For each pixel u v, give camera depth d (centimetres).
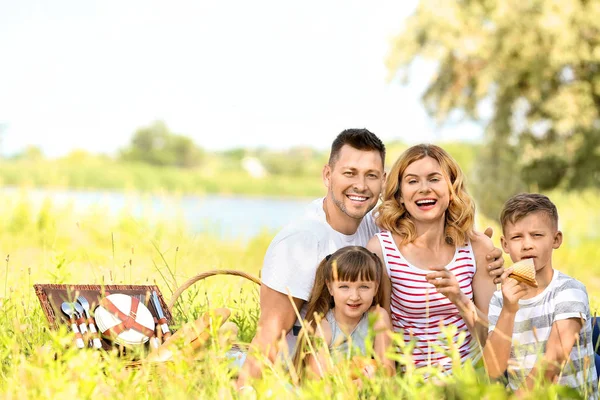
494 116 1942
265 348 389
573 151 1964
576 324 346
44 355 312
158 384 328
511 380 351
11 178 4406
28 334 412
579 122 1864
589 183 1978
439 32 1845
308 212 428
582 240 1403
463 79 1961
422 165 403
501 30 1775
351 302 384
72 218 1114
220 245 1034
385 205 417
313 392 296
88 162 6072
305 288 399
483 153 1928
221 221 1177
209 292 552
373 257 393
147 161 7462
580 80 1898
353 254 386
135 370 343
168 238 966
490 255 413
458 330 404
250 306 538
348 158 407
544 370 321
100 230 1062
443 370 388
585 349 355
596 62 1805
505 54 1783
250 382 334
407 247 411
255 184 6581
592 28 1755
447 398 287
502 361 339
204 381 316
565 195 1936
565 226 1480
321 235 409
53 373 298
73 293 425
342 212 414
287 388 316
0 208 1134
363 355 341
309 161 7644
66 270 581
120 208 1143
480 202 1859
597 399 353
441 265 408
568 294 351
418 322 407
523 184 1911
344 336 389
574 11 1709
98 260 748
